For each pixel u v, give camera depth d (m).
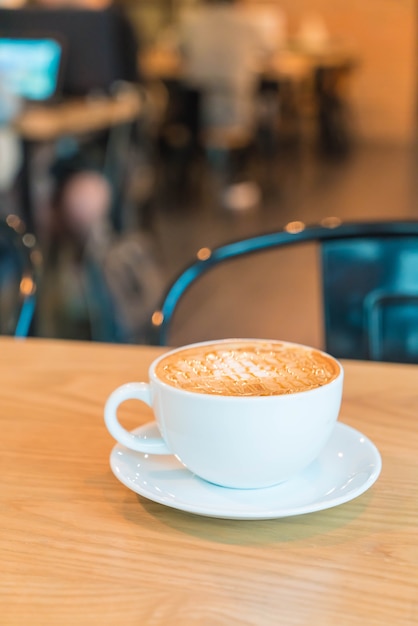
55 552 0.50
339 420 0.70
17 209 2.85
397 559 0.49
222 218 5.56
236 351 0.60
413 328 1.15
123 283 3.24
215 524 0.53
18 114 2.71
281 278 4.14
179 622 0.43
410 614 0.44
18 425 0.70
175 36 7.92
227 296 3.87
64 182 3.17
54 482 0.59
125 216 3.55
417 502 0.56
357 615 0.44
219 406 0.51
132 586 0.46
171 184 6.48
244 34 6.17
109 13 3.52
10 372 0.82
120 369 0.83
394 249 1.15
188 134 6.42
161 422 0.54
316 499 0.53
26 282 1.24
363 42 9.27
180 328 3.45
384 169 7.72
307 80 8.37
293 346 0.61
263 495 0.54
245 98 6.43
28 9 3.52
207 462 0.53
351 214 5.73
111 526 0.53
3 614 0.44
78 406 0.74
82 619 0.44
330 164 8.06
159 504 0.56
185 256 4.47
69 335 3.05
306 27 8.76
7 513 0.55
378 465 0.56
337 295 1.18
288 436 0.52
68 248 3.10
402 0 9.02
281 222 5.44
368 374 0.81
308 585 0.46
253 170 7.12
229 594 0.46
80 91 3.57
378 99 9.38
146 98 3.79
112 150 3.46
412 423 0.69
